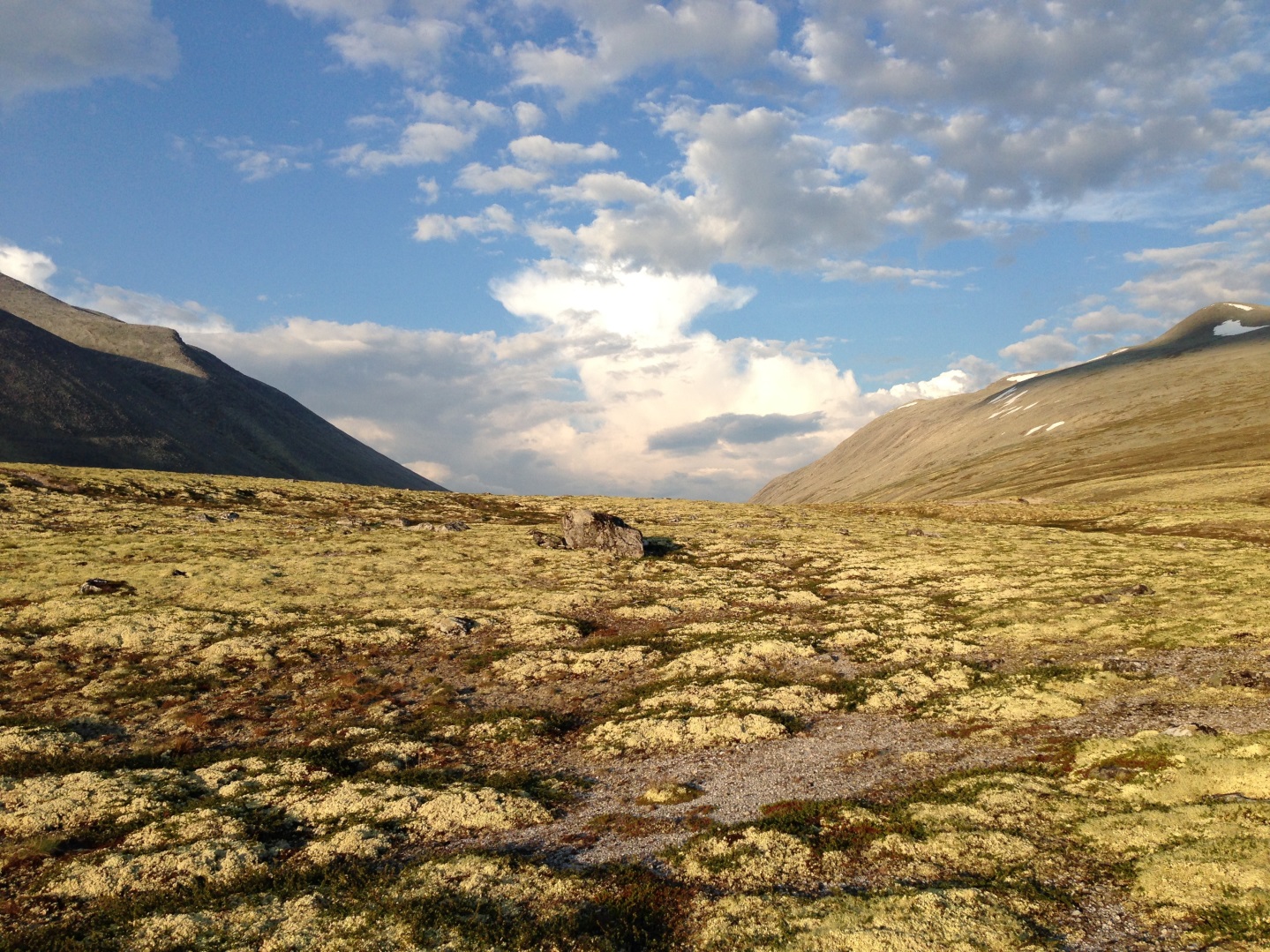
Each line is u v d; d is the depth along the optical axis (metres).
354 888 19.19
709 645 44.94
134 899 18.98
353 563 67.62
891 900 16.34
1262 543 69.62
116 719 33.59
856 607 54.16
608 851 21.11
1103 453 170.62
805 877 18.55
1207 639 36.44
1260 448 130.25
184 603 51.19
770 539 89.25
